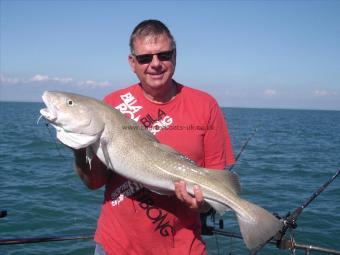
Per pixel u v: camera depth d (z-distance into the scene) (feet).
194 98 4.00
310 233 9.16
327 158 23.59
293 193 13.33
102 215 4.08
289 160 21.95
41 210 10.61
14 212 10.42
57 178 14.61
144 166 3.82
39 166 17.37
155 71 3.75
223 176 3.91
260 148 28.22
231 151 4.18
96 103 3.85
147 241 3.86
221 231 5.15
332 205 11.55
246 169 18.25
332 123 86.48
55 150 22.85
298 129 57.06
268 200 12.34
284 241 4.93
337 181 15.61
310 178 16.40
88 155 3.77
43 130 39.55
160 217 3.85
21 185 13.47
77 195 12.19
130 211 3.87
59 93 3.81
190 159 3.89
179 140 3.89
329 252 4.96
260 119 94.22
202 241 4.08
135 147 3.83
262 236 3.80
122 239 3.87
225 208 3.91
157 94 3.92
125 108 4.04
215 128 4.00
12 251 7.92
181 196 3.74
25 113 93.61
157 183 3.82
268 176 16.67
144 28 3.76
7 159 19.22
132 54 3.88
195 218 4.01
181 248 3.88
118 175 4.00
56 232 9.12
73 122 3.72
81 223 9.73
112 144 3.82
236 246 8.01
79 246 8.25
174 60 3.90
